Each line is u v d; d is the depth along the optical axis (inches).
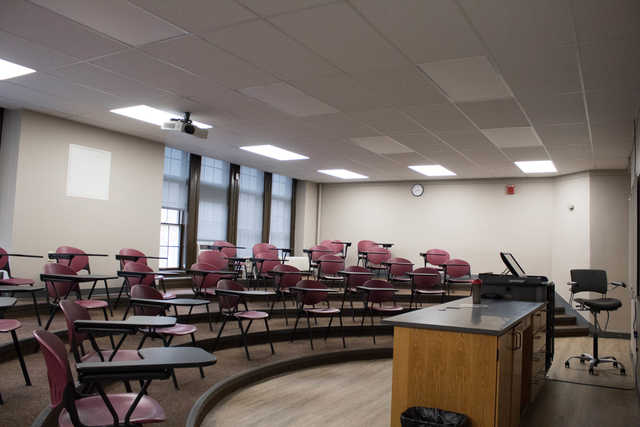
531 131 242.4
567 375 212.8
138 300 146.6
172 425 124.6
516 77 168.9
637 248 186.4
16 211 235.5
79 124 263.1
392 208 453.4
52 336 83.4
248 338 220.4
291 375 191.5
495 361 103.7
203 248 359.9
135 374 76.0
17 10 134.0
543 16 125.0
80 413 83.7
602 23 127.0
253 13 130.2
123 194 286.7
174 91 201.3
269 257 324.5
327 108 218.8
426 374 110.3
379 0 120.3
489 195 412.2
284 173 434.6
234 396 162.6
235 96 205.8
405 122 236.7
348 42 146.0
